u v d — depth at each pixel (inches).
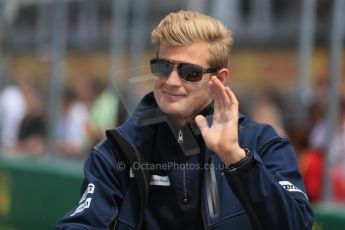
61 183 825.5
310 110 661.3
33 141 904.3
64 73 873.5
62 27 879.7
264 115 723.4
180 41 306.2
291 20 770.2
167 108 311.1
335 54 627.5
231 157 285.6
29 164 870.4
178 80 308.3
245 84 826.8
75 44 871.7
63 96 871.1
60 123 868.6
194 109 313.1
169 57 309.0
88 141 837.2
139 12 821.9
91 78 855.1
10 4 950.4
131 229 311.0
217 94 292.8
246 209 288.8
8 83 952.3
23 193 874.8
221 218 303.7
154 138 318.7
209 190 309.4
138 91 490.3
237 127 298.4
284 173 305.1
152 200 313.4
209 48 309.3
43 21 902.4
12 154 928.9
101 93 836.6
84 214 307.6
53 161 868.6
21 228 874.8
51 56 884.0
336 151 627.8
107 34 850.1
